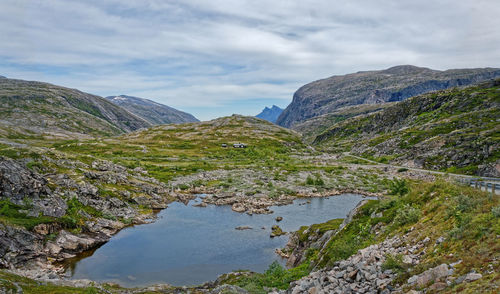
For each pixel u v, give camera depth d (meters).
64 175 64.00
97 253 48.47
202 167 128.00
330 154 191.12
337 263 23.09
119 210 65.81
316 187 96.00
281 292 24.28
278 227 59.69
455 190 23.50
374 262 19.31
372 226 28.59
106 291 28.52
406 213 24.95
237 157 169.75
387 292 15.88
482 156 101.75
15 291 22.02
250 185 96.31
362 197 87.94
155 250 49.88
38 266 41.12
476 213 18.03
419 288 14.46
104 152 169.50
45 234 46.94
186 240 54.22
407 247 19.83
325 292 18.89
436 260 15.96
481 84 194.75
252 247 50.94
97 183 71.56
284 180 105.50
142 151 175.75
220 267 43.69
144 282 38.97
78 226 53.16
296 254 42.59
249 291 27.62
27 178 53.12
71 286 27.88
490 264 13.20
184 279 40.03
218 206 78.06
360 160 150.88
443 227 19.16
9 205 47.56
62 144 193.75
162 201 79.88
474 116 142.25
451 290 12.91
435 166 112.56
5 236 41.28
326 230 40.78
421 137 145.38
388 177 109.06
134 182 82.19
